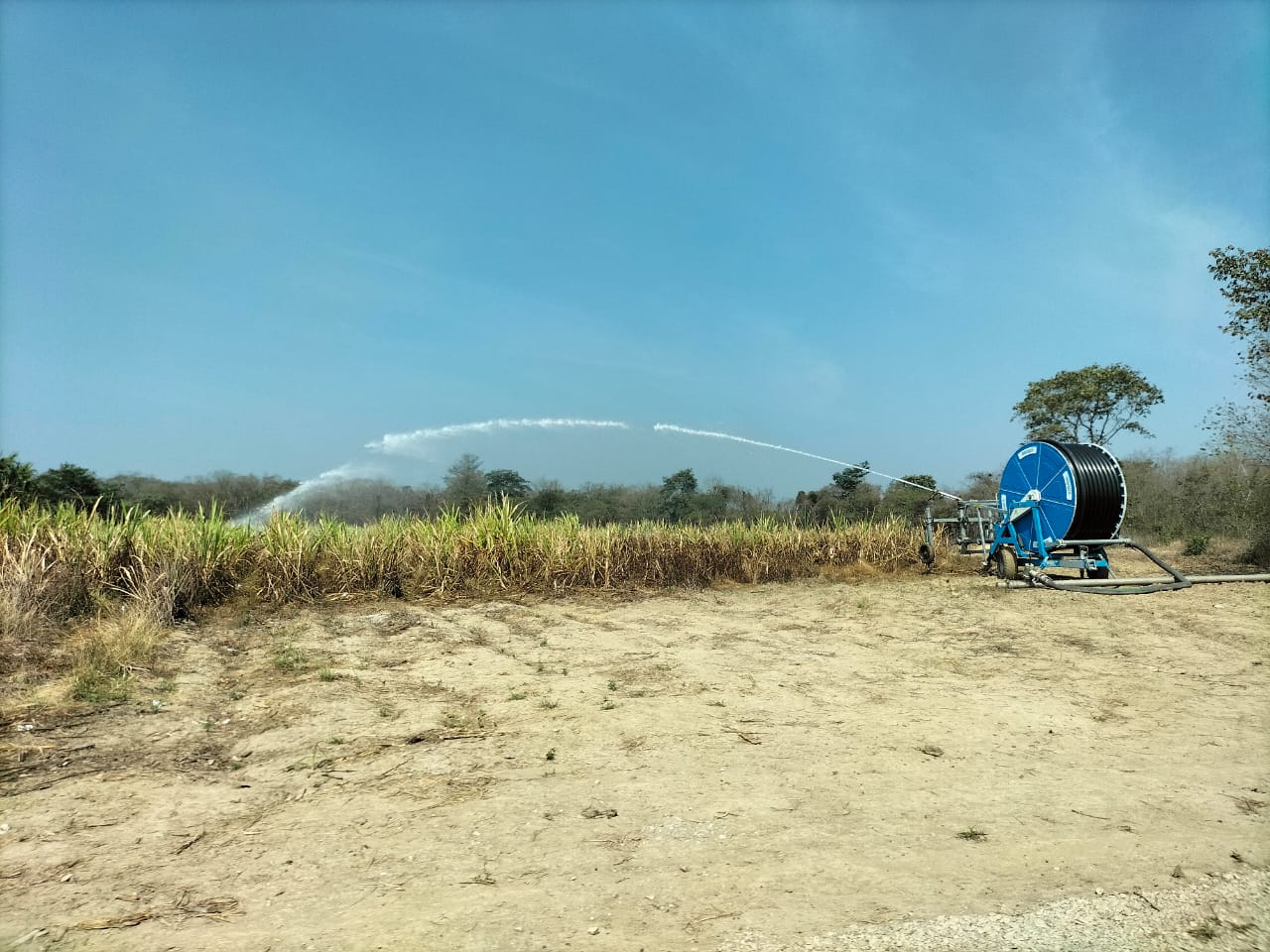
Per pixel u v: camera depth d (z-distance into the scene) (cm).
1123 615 1061
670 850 407
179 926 329
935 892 362
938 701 694
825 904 350
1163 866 387
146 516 1115
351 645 885
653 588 1312
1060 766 536
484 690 720
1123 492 1275
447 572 1205
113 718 613
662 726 617
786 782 503
